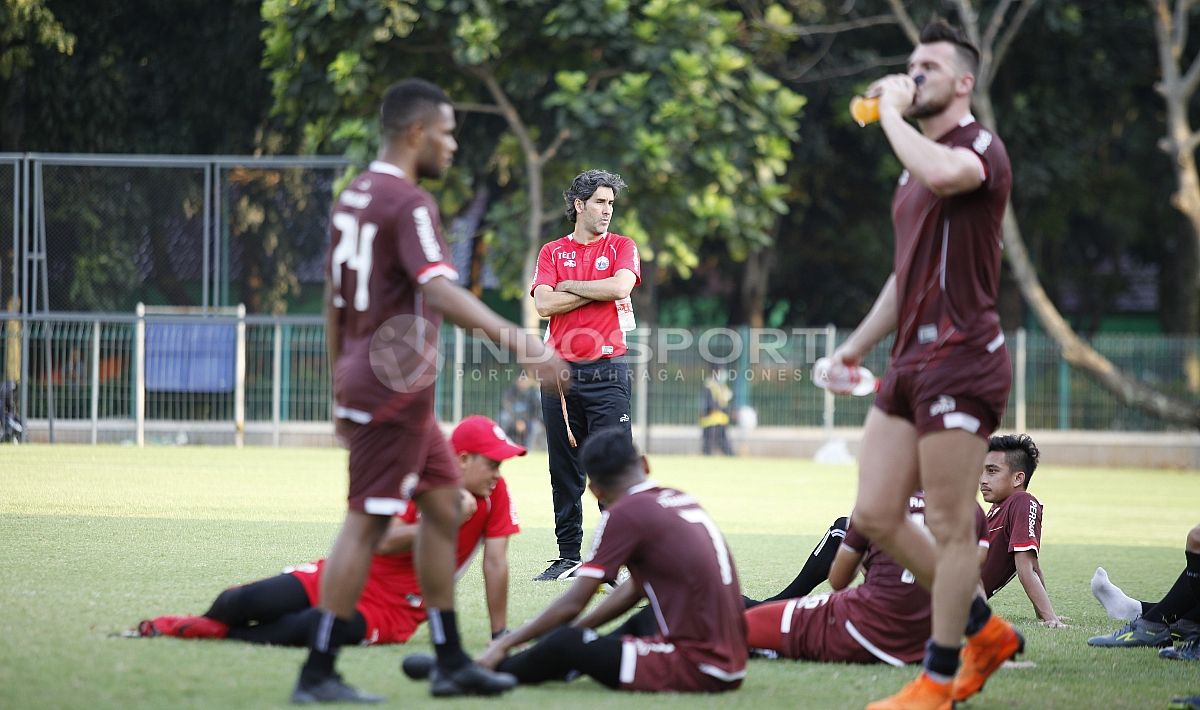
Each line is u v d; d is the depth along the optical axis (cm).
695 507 1803
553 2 7950
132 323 8025
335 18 7631
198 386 8069
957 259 1673
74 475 5325
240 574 2631
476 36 7644
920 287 1698
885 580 2000
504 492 2069
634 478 1817
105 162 7850
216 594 2358
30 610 2125
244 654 1844
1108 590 2536
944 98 1708
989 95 10975
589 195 2914
